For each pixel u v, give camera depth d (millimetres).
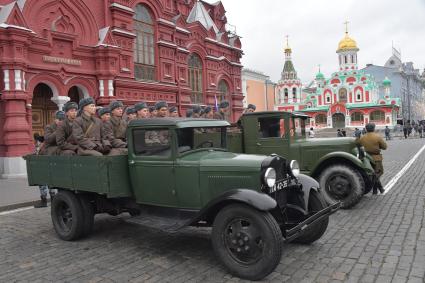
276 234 4398
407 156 19531
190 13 26766
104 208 6625
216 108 25297
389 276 4457
